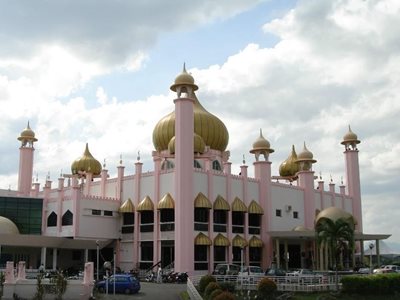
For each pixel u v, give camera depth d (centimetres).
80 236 5841
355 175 8306
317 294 4247
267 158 6825
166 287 4656
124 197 6281
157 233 5819
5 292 3678
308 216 7256
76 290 3681
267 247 6456
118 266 6125
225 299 2808
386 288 4388
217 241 5878
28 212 6219
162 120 6819
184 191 5469
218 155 6712
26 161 7375
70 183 7338
